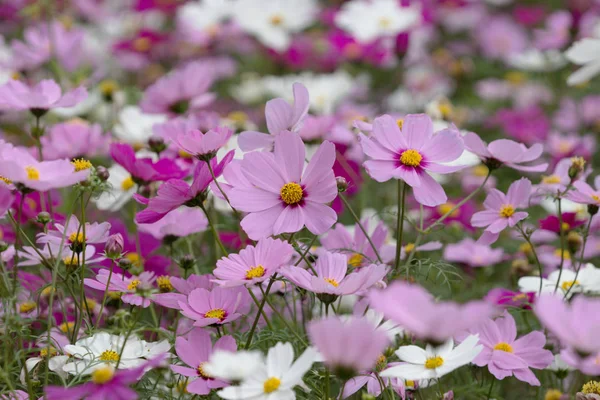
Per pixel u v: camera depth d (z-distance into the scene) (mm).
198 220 2000
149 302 1840
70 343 1868
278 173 1823
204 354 1794
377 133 1839
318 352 1740
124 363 1803
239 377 1687
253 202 1817
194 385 1763
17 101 1978
